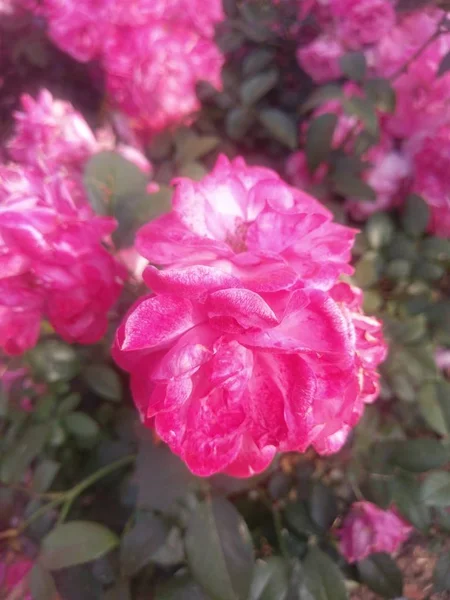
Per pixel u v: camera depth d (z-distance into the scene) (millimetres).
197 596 190
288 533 223
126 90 288
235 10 333
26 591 192
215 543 177
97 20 281
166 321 139
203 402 147
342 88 259
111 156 221
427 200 259
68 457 242
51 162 257
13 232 168
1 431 241
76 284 174
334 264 150
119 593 193
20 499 223
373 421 231
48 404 225
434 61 257
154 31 274
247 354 147
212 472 147
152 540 190
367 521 229
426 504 198
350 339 143
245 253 142
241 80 309
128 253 211
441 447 203
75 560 175
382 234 264
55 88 448
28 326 187
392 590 235
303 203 170
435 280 265
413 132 267
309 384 140
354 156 261
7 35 427
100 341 222
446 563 227
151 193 219
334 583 199
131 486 222
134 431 229
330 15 285
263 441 147
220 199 162
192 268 135
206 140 271
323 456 230
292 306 136
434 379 231
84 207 210
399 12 268
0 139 443
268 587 193
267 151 311
